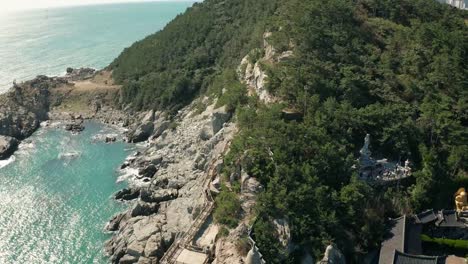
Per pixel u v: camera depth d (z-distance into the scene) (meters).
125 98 191.25
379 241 77.00
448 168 89.62
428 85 108.50
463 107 101.50
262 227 72.88
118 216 109.44
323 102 96.69
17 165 143.12
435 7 151.62
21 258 97.88
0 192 124.88
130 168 139.25
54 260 97.31
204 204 93.56
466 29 141.62
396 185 86.19
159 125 165.25
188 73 185.25
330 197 77.88
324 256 70.06
